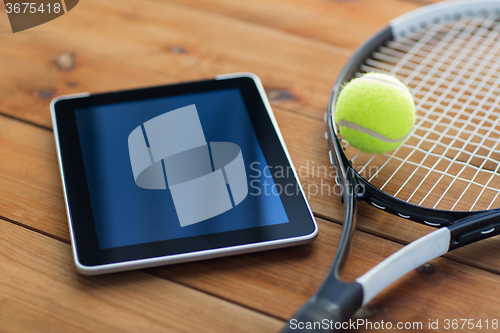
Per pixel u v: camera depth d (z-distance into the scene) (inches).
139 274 24.7
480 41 33.5
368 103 26.5
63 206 26.6
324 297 22.5
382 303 24.2
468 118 29.5
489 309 24.2
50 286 24.5
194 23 34.4
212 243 24.7
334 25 34.5
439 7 33.3
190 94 28.9
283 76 31.8
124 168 26.4
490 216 24.5
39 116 29.8
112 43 33.3
